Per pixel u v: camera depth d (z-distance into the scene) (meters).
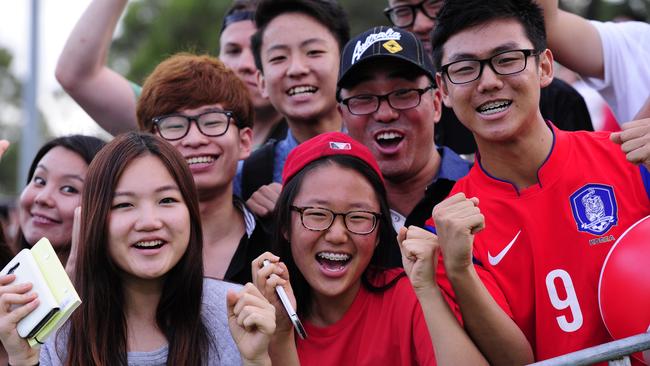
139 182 3.43
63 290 3.05
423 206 4.29
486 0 3.65
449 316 3.36
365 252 3.74
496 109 3.62
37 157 4.76
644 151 3.32
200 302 3.55
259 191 4.61
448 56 3.71
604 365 3.38
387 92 4.34
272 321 3.25
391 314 3.71
